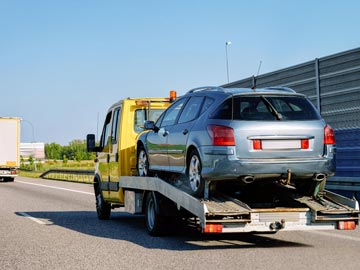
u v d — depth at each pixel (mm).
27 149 89062
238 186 9758
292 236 10562
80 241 10266
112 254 8742
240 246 9375
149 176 11680
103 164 14023
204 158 8945
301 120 8914
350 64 14688
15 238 10750
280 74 17375
